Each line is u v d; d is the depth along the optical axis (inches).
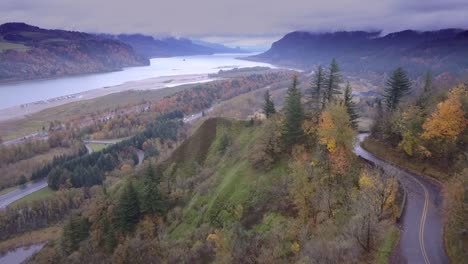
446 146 2269.9
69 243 3378.4
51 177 5861.2
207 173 3513.8
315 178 2188.7
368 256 1582.2
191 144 4220.0
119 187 3858.3
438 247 1617.9
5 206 5201.8
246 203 2591.0
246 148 3486.7
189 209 3024.1
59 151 7731.3
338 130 2316.7
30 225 4768.7
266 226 2241.6
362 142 3102.9
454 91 2482.8
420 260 1536.7
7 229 4618.6
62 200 5054.1
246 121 4131.4
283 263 1844.2
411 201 2004.2
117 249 2704.2
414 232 1724.9
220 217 2652.6
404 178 2301.9
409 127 2509.8
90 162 6402.6
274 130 2965.1
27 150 7367.1
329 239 1722.4
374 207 1723.7
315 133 2699.3
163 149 6761.8
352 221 1678.2
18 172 6451.8
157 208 3110.2
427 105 2704.2
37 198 5388.8
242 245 2133.4
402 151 2632.9
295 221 2042.3
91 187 5472.4
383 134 2869.1
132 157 6648.6
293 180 2322.8
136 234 2930.6
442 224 1781.5
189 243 2581.2
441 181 2228.1
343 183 2143.2
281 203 2341.3
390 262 1529.3
